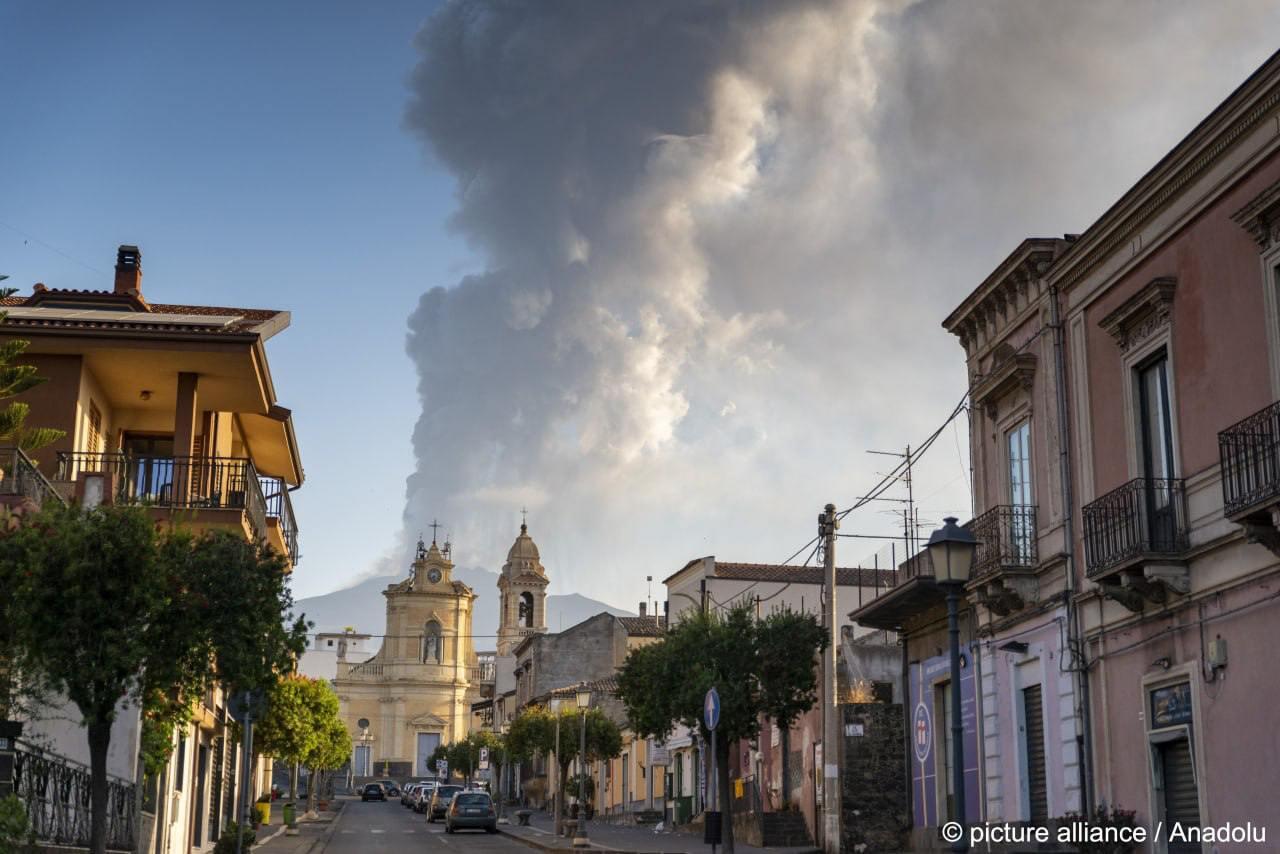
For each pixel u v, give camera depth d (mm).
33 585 15172
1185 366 17547
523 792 82500
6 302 27625
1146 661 18281
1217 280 16875
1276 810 15242
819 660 34312
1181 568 17219
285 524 31375
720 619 32719
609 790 64750
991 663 23344
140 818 23312
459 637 117250
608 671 81875
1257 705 15680
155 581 15773
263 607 17141
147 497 18125
